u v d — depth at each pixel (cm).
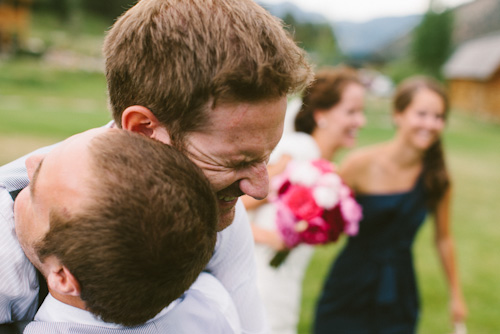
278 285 235
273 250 230
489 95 3141
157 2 77
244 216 114
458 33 6097
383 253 250
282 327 241
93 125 1187
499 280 454
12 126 1013
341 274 259
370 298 252
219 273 114
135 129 82
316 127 247
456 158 1247
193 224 76
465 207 739
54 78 2417
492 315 378
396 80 3906
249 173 83
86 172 72
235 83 72
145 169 73
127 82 79
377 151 253
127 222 71
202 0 75
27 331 87
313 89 244
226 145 78
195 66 73
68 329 86
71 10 4581
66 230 72
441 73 3778
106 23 5016
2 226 85
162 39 74
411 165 249
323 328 263
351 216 212
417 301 262
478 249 546
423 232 593
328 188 207
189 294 100
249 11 76
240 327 116
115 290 74
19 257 86
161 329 90
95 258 71
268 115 77
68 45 3781
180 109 76
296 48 81
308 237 208
